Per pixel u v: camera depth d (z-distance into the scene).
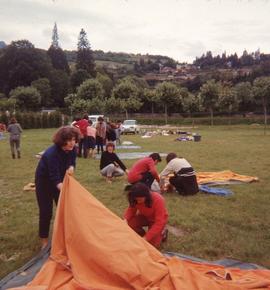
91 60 121.69
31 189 12.19
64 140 6.84
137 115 76.75
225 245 7.29
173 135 41.84
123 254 5.27
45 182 6.98
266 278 5.49
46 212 7.07
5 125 54.81
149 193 6.91
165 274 5.17
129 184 11.78
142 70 184.88
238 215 9.20
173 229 8.28
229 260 6.42
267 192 11.65
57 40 146.12
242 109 73.00
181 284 4.91
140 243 5.65
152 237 6.84
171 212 9.40
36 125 58.81
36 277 5.32
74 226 5.67
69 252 5.55
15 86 104.81
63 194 6.10
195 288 4.90
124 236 5.60
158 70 188.12
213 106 65.81
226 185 12.66
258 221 8.80
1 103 77.31
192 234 7.87
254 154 21.95
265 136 38.84
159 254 5.65
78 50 121.88
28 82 105.00
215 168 16.77
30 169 16.84
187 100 71.88
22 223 8.73
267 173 15.28
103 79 108.88
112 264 5.14
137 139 36.12
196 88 115.56
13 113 56.53
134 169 10.95
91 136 20.55
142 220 7.23
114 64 199.12
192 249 7.13
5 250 7.16
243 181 13.12
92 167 17.05
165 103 69.38
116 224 5.81
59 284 5.16
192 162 18.73
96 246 5.38
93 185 12.78
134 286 4.95
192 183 11.15
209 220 8.88
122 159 20.05
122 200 10.72
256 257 6.80
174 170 11.24
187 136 38.25
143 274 5.07
